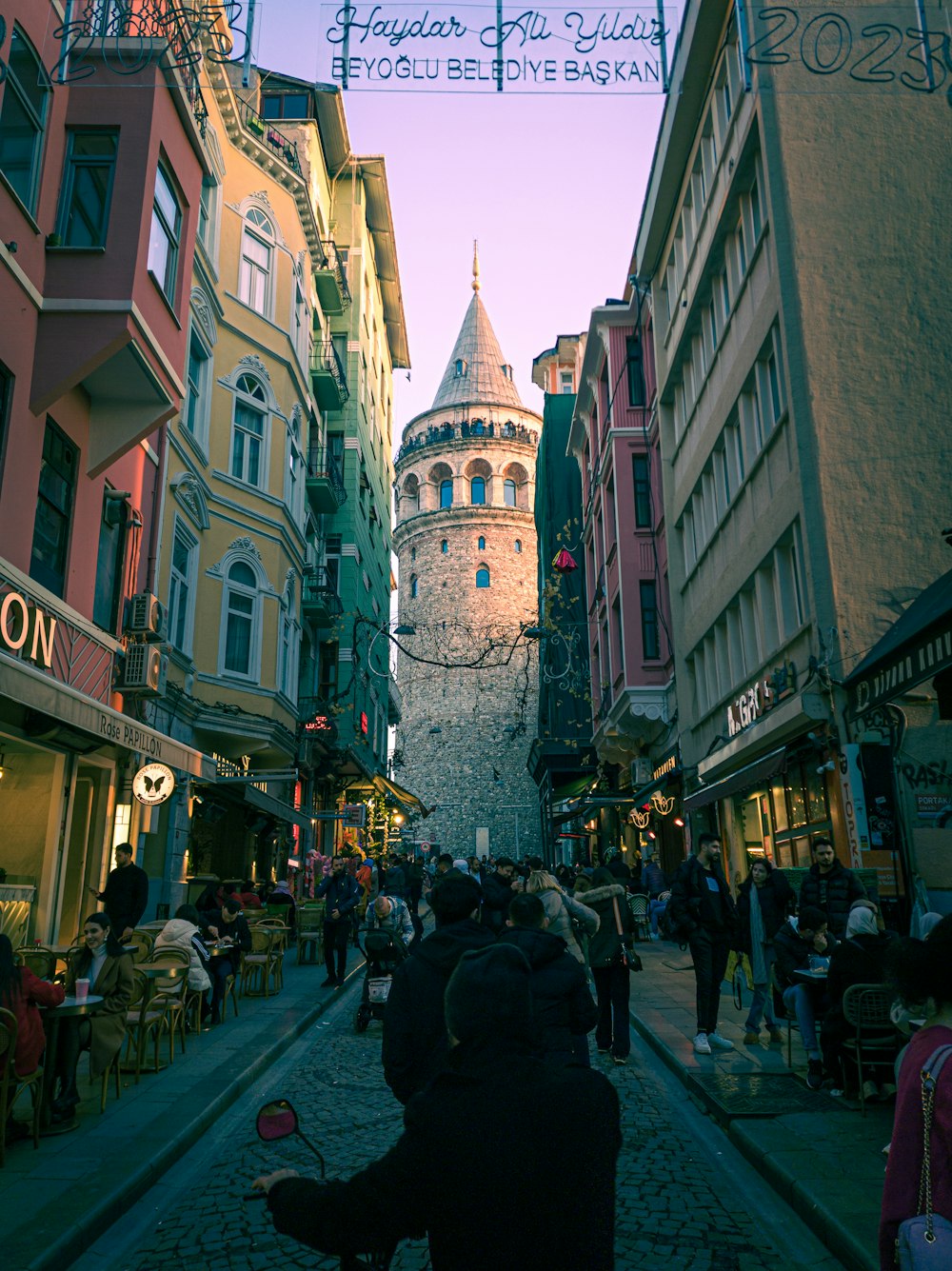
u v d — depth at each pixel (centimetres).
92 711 1008
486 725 6425
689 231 2052
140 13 948
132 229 1134
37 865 1155
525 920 528
